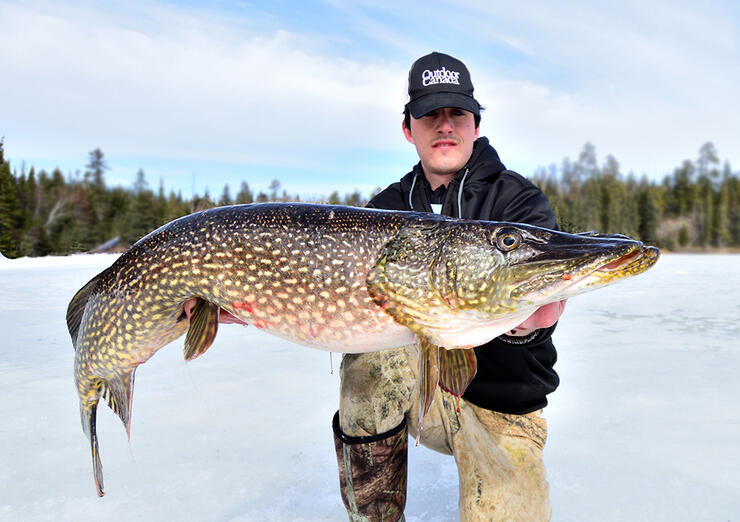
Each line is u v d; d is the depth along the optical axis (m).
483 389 1.81
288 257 1.70
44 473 2.08
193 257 1.78
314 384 3.34
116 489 1.94
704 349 4.04
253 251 1.72
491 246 1.58
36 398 3.04
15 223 42.06
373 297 1.66
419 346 1.65
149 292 1.86
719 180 75.62
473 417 1.77
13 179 45.53
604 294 8.12
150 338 1.93
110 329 1.95
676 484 1.85
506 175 2.10
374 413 1.71
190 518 1.73
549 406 2.78
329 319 1.69
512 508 1.62
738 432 2.31
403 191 2.39
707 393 2.90
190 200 52.75
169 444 2.36
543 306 1.61
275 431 2.50
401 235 1.66
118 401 2.04
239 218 1.76
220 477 2.03
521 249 1.55
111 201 61.34
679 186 76.06
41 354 4.26
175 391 3.20
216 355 4.28
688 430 2.35
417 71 2.14
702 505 1.70
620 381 3.20
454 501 1.88
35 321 5.99
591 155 86.69
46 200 52.53
